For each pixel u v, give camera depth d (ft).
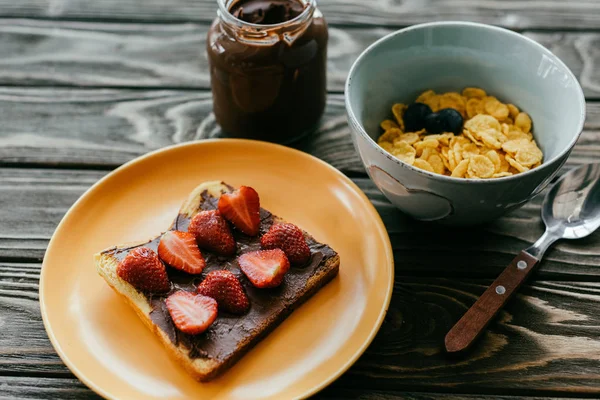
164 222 1.93
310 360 1.68
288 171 2.00
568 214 1.92
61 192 2.02
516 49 1.94
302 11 1.99
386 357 1.72
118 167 2.02
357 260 1.84
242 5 2.02
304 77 2.00
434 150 1.91
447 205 1.75
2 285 1.84
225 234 1.80
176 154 2.02
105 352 1.70
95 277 1.82
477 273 1.85
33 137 2.14
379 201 2.00
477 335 1.71
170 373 1.67
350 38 2.39
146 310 1.72
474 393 1.67
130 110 2.21
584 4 2.45
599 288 1.82
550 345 1.73
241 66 1.95
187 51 2.37
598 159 2.06
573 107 1.83
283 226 1.79
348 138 2.15
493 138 1.91
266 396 1.62
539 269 1.85
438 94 2.09
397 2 2.48
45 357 1.73
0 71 2.30
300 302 1.77
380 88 2.01
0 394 1.67
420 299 1.81
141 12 2.47
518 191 1.71
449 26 1.97
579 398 1.66
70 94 2.25
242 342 1.67
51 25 2.43
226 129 2.13
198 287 1.73
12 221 1.96
